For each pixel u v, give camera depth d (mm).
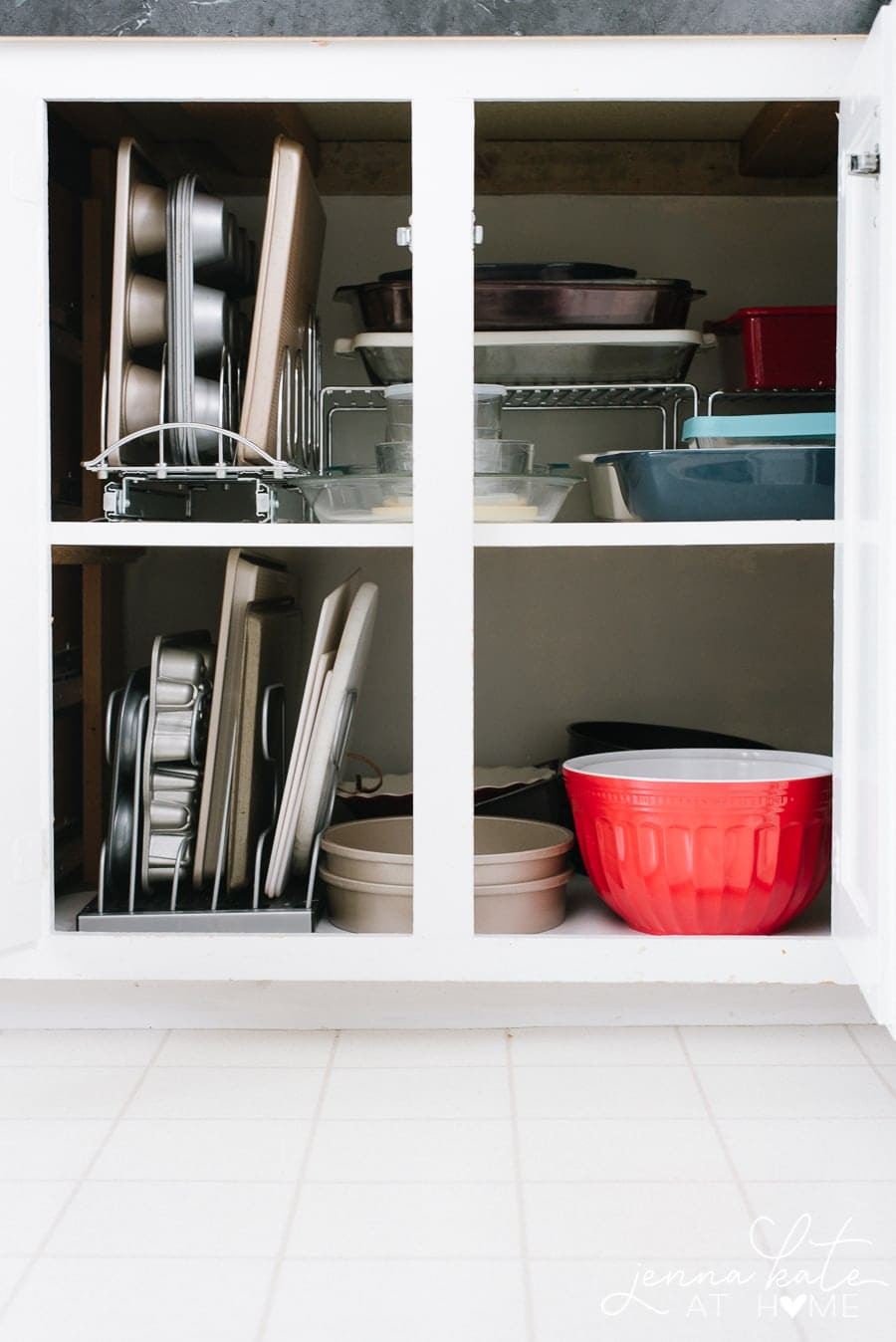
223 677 1338
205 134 1622
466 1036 1284
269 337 1317
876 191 1034
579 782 1311
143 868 1340
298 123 1593
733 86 1175
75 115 1496
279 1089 1152
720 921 1264
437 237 1184
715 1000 1308
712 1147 1031
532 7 1154
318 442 1562
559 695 1807
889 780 977
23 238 1177
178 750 1348
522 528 1219
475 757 1812
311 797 1329
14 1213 928
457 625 1207
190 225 1325
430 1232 901
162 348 1438
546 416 1787
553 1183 973
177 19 1155
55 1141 1045
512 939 1238
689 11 1155
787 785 1235
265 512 1297
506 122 1652
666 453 1304
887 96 947
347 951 1235
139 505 1387
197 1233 899
